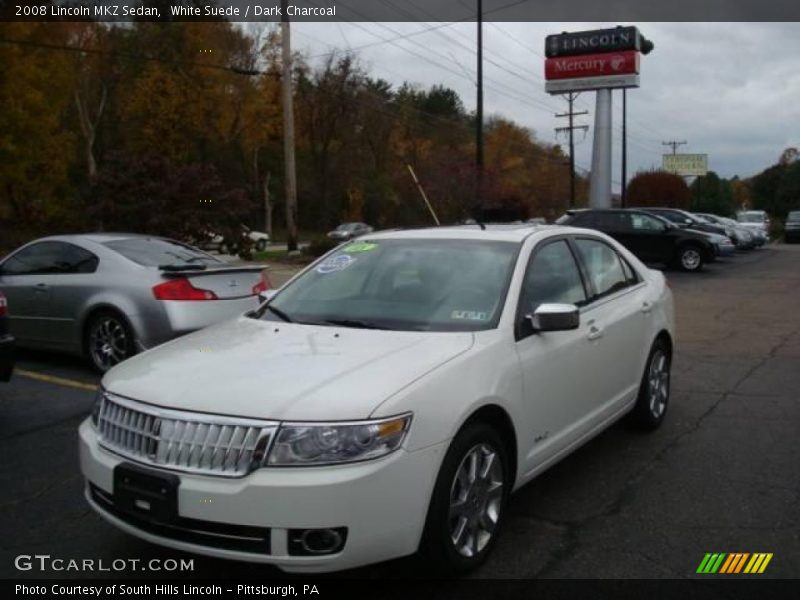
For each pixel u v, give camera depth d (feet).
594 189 142.82
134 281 25.44
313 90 204.85
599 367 16.87
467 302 14.65
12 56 114.21
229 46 159.02
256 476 10.69
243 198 59.36
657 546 13.69
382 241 17.15
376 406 11.14
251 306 26.94
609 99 140.97
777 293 56.80
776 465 17.90
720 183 303.48
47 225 115.65
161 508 11.06
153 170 55.77
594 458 18.33
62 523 14.61
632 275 20.27
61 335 26.99
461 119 295.48
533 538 13.98
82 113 153.28
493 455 12.96
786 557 13.29
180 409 11.37
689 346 33.96
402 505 11.09
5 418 21.44
